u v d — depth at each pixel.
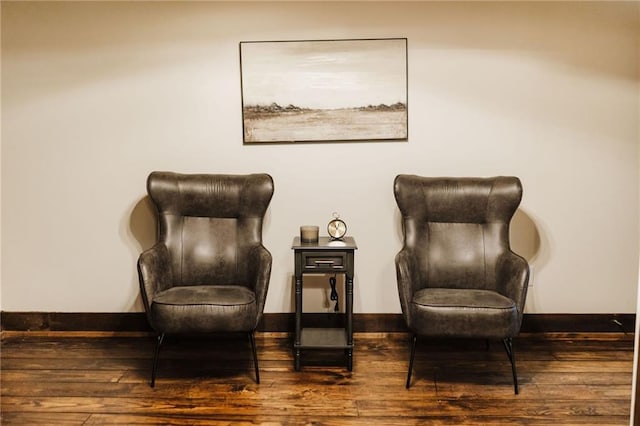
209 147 3.32
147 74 3.29
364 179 3.33
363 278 3.38
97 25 3.26
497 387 2.63
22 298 3.42
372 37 3.25
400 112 3.27
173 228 3.02
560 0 3.22
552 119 3.28
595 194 3.32
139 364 2.92
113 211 3.37
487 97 3.28
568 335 3.37
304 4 3.23
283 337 3.34
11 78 3.30
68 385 2.66
